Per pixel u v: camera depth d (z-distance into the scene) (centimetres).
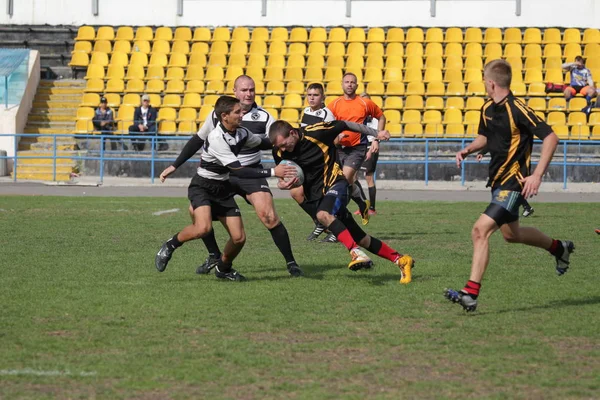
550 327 1220
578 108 5034
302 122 2125
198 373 986
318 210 1527
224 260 1579
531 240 1359
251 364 1024
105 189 4156
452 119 4994
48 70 5534
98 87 5312
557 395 912
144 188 4231
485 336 1167
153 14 5819
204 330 1198
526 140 1267
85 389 928
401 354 1073
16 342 1124
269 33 5722
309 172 1568
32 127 5131
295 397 900
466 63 5397
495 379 967
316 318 1273
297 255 1952
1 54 5225
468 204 3419
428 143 4675
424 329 1209
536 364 1030
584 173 4606
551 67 5359
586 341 1144
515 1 5675
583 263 1841
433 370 1002
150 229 2461
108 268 1745
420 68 5303
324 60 5475
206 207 1523
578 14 5681
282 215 2927
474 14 5703
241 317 1277
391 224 2664
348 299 1417
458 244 2173
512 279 1623
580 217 2906
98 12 5828
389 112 5012
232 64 5459
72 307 1345
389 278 1622
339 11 5734
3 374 978
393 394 911
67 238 2247
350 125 1588
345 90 2217
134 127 4803
